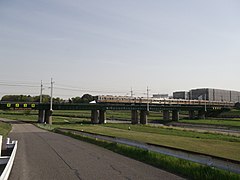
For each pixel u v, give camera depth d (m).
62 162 14.88
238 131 65.81
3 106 81.38
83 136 33.31
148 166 13.70
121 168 13.05
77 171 12.23
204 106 122.44
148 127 74.56
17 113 158.25
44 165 13.84
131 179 10.65
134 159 16.17
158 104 106.44
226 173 10.88
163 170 12.61
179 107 113.19
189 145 28.64
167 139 36.81
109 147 22.39
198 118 123.38
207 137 45.06
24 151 20.06
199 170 11.80
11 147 21.88
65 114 153.00
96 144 25.95
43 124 78.50
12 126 72.81
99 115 98.88
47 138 34.50
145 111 104.31
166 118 117.75
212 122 95.12
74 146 24.00
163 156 15.68
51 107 88.12
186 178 10.88
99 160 15.67
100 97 97.44
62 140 31.08
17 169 12.70
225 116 125.25
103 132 51.59
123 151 19.22
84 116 135.00
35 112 168.50
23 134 44.19
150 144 17.80
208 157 11.81
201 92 190.38
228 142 34.59
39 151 20.09
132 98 102.25
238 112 129.62
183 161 14.02
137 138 37.22
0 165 13.97
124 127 73.62
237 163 10.00
